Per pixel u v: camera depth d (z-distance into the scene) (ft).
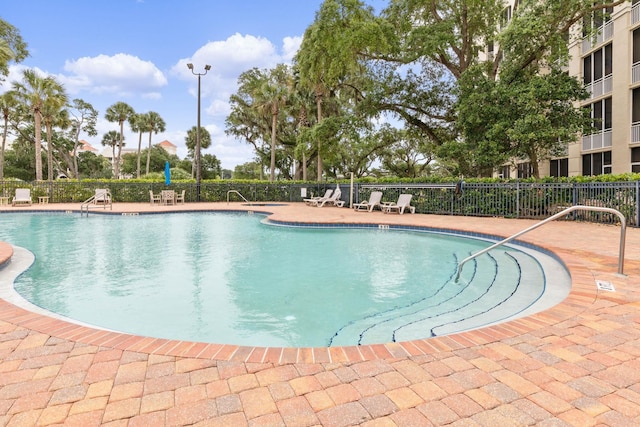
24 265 19.62
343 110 87.15
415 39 51.75
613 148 53.21
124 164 203.92
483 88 47.65
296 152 72.90
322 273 19.15
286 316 13.15
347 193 59.16
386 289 16.33
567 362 7.47
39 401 6.23
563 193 35.88
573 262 16.40
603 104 56.59
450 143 51.72
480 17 56.08
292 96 90.27
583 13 43.11
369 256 23.18
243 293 15.84
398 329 11.67
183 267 20.44
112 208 51.37
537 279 16.44
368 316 13.03
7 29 80.23
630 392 6.41
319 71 62.95
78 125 155.22
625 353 7.85
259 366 7.41
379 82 61.36
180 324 12.41
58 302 14.56
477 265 20.36
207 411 5.96
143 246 26.48
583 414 5.82
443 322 12.05
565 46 44.04
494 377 6.93
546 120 42.29
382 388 6.60
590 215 33.78
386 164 114.52
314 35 56.29
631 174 31.35
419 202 45.19
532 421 5.66
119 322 12.56
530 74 49.29
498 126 44.32
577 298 11.38
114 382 6.82
